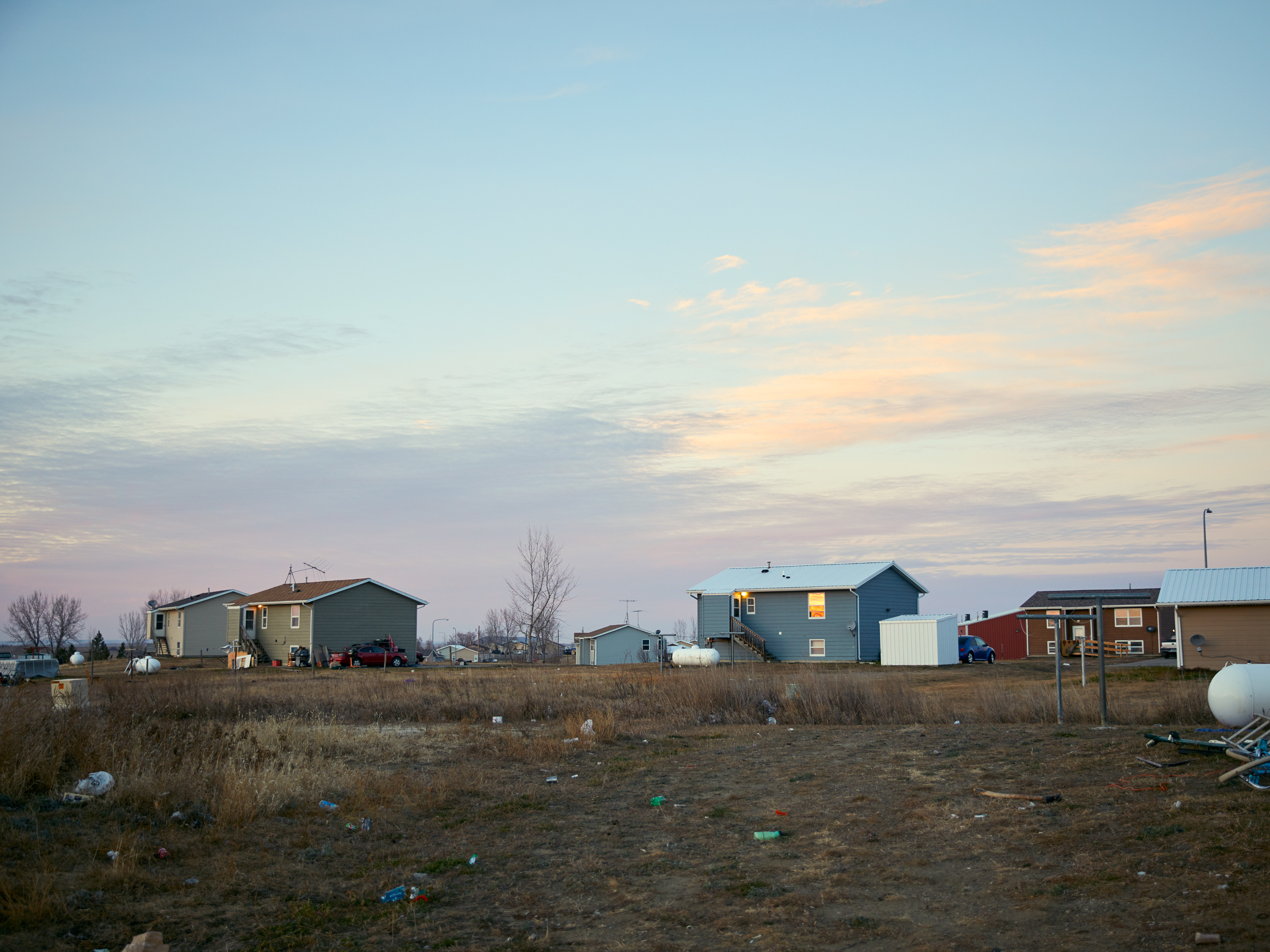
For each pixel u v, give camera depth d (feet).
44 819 32.53
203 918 24.94
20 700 49.62
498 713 71.15
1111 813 31.40
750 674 87.35
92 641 246.47
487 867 30.40
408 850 32.45
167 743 46.42
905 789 39.34
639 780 45.06
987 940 21.97
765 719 69.97
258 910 25.84
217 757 44.09
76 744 42.73
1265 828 27.12
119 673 149.69
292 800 38.14
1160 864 25.77
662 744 57.31
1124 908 22.95
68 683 59.41
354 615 174.50
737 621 166.71
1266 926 20.63
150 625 241.35
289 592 180.45
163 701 69.41
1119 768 37.96
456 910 26.21
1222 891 23.04
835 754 49.73
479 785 43.52
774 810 37.60
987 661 154.71
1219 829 27.68
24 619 283.18
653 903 26.55
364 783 40.98
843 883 27.45
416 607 183.32
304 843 32.50
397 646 179.22
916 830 32.71
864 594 161.79
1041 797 34.58
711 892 27.27
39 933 23.15
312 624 169.48
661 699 75.72
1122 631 180.86
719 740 58.49
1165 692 73.92
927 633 140.77
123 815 33.55
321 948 23.18
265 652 183.73
